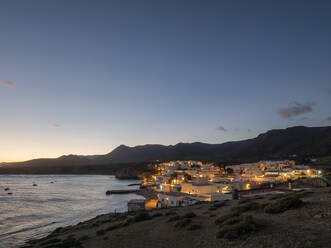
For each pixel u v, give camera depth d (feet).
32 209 263.08
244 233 52.39
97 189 483.51
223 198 178.91
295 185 249.55
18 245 136.56
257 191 183.32
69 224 194.90
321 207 61.52
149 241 66.44
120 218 142.72
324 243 38.83
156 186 438.40
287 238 44.21
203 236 59.21
